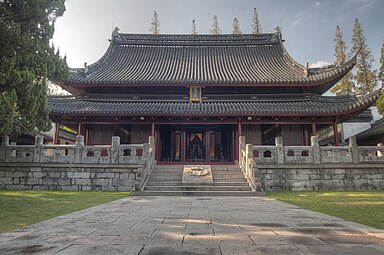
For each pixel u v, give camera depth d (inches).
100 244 235.6
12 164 852.6
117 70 1418.6
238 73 1376.7
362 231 287.0
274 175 867.4
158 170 904.9
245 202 564.1
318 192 797.2
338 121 1234.6
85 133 1235.2
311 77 1245.7
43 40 633.0
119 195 713.6
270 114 1125.7
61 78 685.9
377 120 1515.7
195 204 527.5
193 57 1605.6
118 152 862.5
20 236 265.3
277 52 1609.3
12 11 561.6
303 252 212.8
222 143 1446.9
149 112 1131.9
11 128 539.2
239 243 238.5
